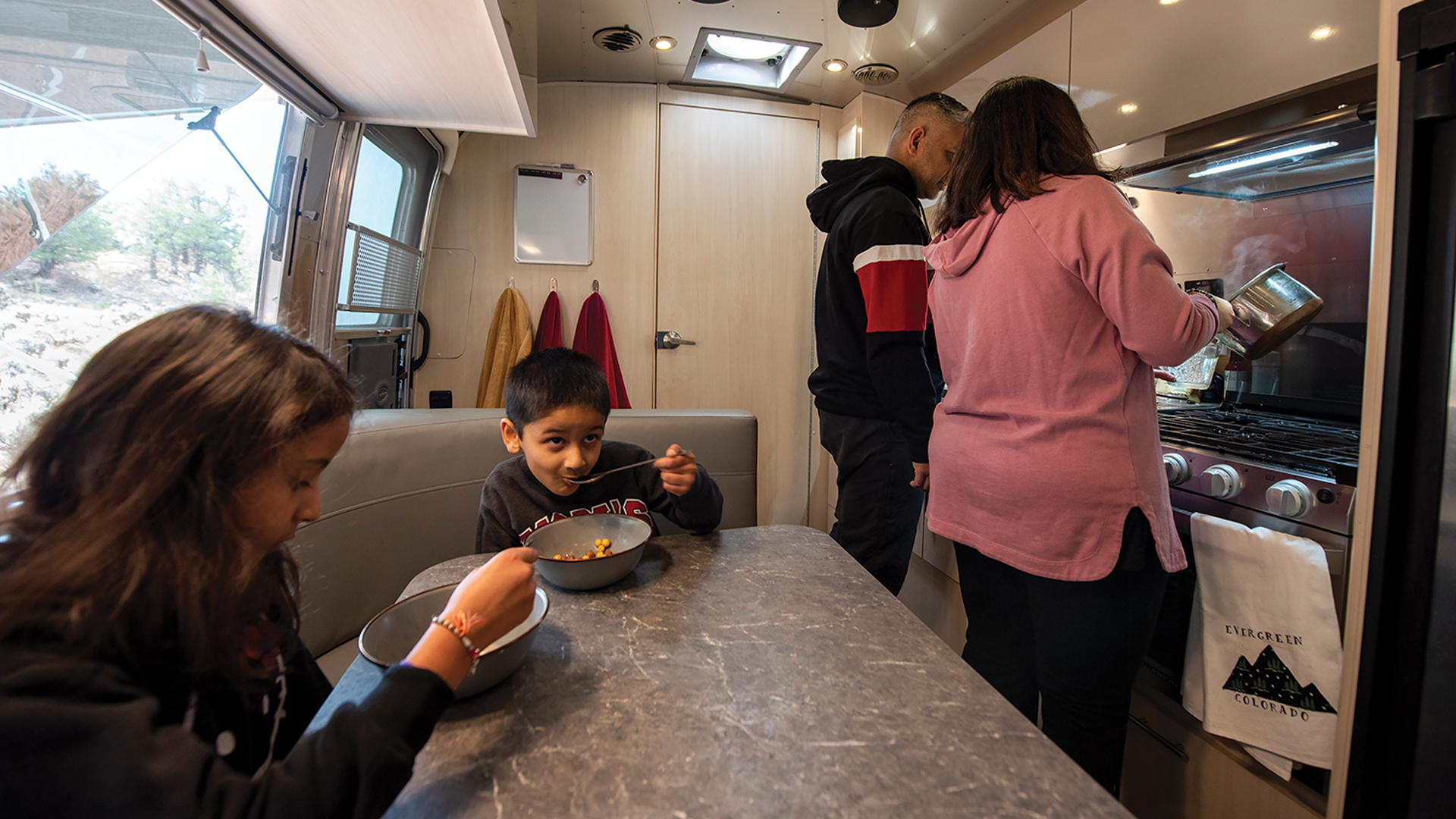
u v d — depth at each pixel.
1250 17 1.39
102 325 1.10
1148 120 1.64
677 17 2.15
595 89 2.68
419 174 2.35
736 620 0.75
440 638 0.49
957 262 1.15
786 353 2.94
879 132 2.78
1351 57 1.21
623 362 2.79
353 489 1.25
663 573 0.90
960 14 2.12
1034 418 1.03
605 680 0.63
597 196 2.71
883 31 2.24
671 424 1.58
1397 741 0.94
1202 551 1.19
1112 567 0.99
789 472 3.01
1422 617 0.90
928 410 1.44
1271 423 1.50
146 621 0.41
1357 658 0.97
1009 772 0.50
